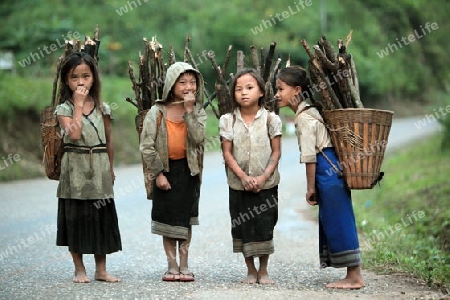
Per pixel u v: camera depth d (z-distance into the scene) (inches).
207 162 1279.5
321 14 2736.2
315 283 369.7
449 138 1109.1
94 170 357.7
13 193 851.4
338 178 347.6
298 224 650.8
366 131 339.0
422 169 969.5
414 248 505.0
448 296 335.6
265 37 2289.6
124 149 1327.5
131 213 685.9
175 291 334.0
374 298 323.9
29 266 421.7
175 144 364.5
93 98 365.7
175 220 363.9
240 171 353.7
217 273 399.9
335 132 344.8
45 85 1378.0
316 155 351.3
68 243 357.1
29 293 335.0
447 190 733.3
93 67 361.4
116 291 334.6
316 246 523.5
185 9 2358.5
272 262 446.0
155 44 404.2
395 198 788.0
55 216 662.5
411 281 382.3
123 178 1016.9
